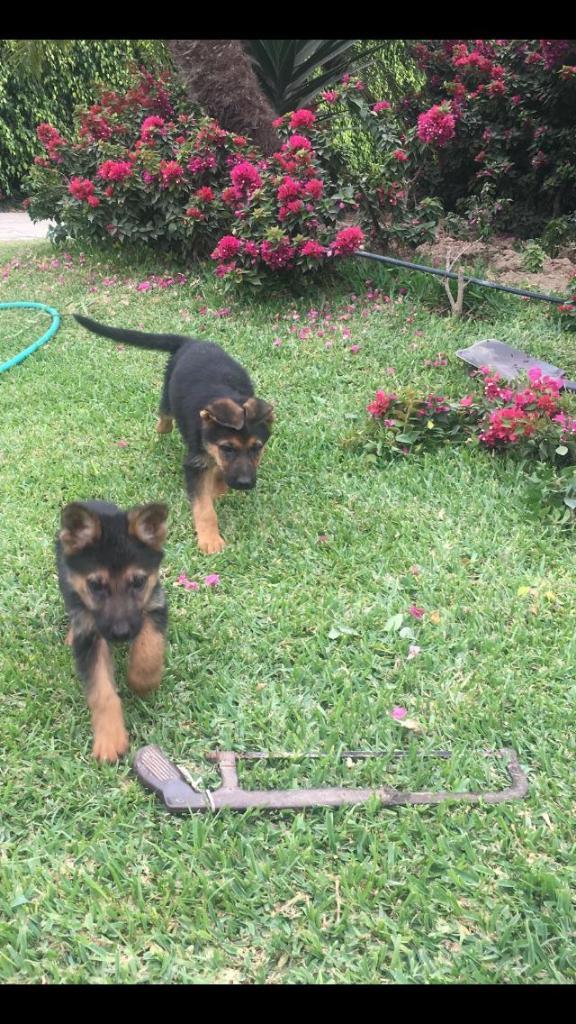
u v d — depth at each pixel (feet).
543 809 3.10
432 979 2.51
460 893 2.79
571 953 2.60
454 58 11.42
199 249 9.45
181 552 4.59
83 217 9.74
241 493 5.21
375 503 5.08
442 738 3.42
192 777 3.16
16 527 4.74
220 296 8.54
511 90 10.80
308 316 8.09
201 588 4.28
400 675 3.72
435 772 3.26
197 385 5.05
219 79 9.46
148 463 5.53
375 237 9.49
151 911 2.68
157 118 9.76
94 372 6.95
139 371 6.99
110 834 2.93
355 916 2.70
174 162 9.14
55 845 2.90
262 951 2.60
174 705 3.52
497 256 10.07
